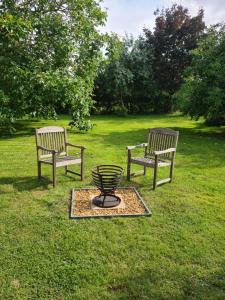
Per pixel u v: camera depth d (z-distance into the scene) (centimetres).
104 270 287
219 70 1095
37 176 581
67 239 342
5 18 956
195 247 330
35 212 414
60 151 579
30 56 1066
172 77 2297
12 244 331
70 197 474
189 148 882
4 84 1055
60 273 282
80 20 1183
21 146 874
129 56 2153
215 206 446
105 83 2153
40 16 1117
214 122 1442
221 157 769
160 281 273
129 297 252
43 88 992
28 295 254
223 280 276
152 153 584
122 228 372
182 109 1235
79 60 1200
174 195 491
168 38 2295
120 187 524
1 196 474
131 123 1547
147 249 325
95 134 1117
